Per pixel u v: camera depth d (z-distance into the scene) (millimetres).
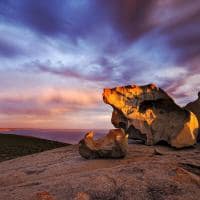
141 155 11125
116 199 5410
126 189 5734
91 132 11570
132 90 15211
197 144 14016
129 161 9867
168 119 14383
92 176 6570
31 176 9008
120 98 15242
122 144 10422
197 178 6477
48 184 6344
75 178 6617
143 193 5574
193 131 13523
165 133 13914
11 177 9141
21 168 10625
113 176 6441
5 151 21219
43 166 10438
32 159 12758
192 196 5453
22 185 6742
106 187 5828
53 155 13086
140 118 14680
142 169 6875
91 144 11062
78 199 5344
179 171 6672
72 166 9680
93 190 5711
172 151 12391
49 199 5398
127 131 14977
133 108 15016
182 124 13648
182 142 12836
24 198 5512
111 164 9594
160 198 5398
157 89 14711
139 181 6086
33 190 5980
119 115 15484
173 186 5840
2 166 11930
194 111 16000
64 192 5695
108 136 11172
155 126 14367
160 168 6953
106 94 15273
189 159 9562
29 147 24219
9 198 5617
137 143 14867
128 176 6402
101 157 10719
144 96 14922
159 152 11688
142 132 14312
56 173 8977
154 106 15016
